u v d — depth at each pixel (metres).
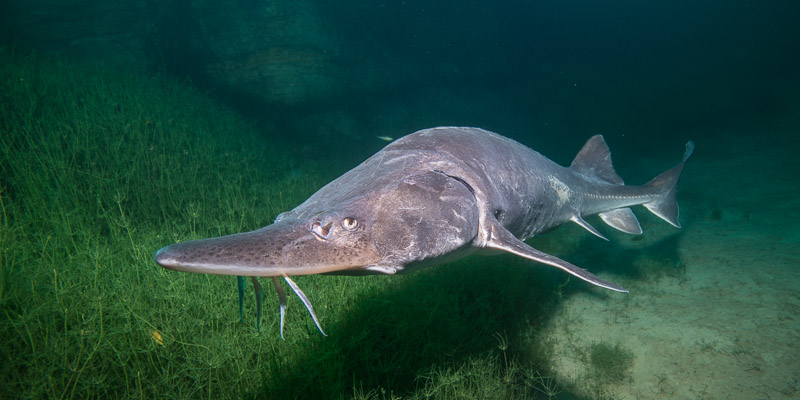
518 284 4.46
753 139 13.98
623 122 16.66
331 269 1.79
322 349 2.71
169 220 4.87
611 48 24.09
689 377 3.72
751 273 5.29
